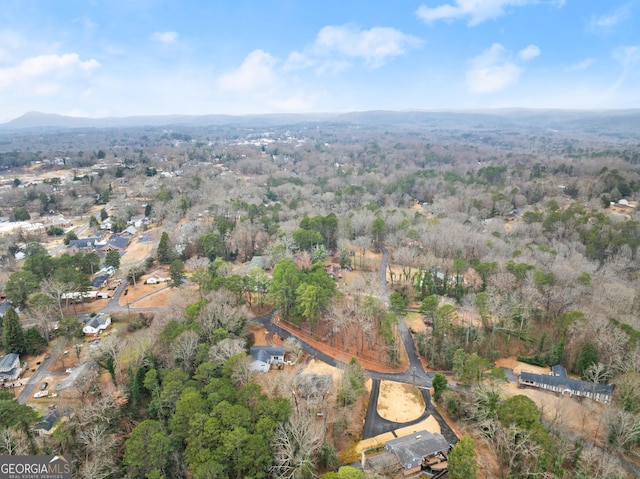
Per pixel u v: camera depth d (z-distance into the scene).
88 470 65.88
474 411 81.62
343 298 121.19
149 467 67.75
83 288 131.75
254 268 141.12
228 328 104.75
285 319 124.75
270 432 69.56
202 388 81.44
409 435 79.25
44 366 104.44
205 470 62.91
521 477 68.69
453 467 66.06
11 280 131.00
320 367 103.19
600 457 71.19
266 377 94.12
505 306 113.38
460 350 100.38
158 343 97.38
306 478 66.75
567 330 103.81
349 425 83.94
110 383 93.12
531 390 94.69
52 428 79.50
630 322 107.31
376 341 112.56
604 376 95.75
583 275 126.50
